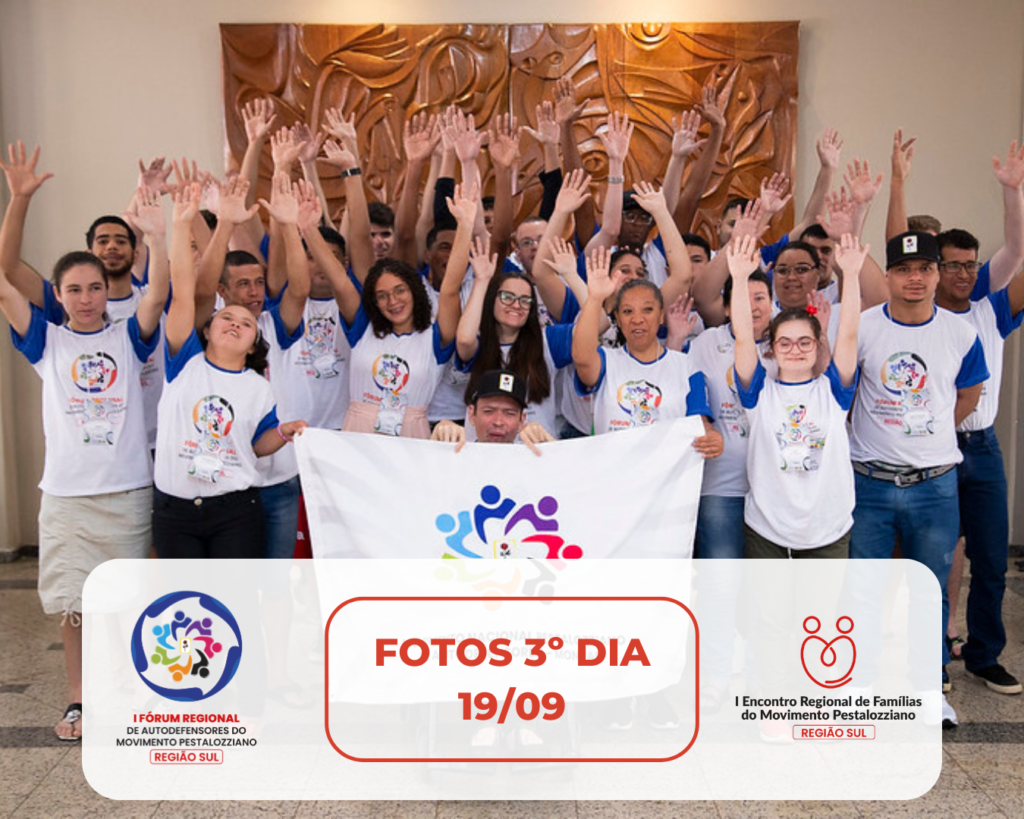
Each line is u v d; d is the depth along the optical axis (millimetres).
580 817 3098
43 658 4520
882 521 3852
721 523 3867
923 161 6223
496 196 4801
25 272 3930
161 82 6238
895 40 6164
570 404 4031
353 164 4445
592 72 6148
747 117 6109
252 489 3678
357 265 4496
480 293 3850
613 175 4543
